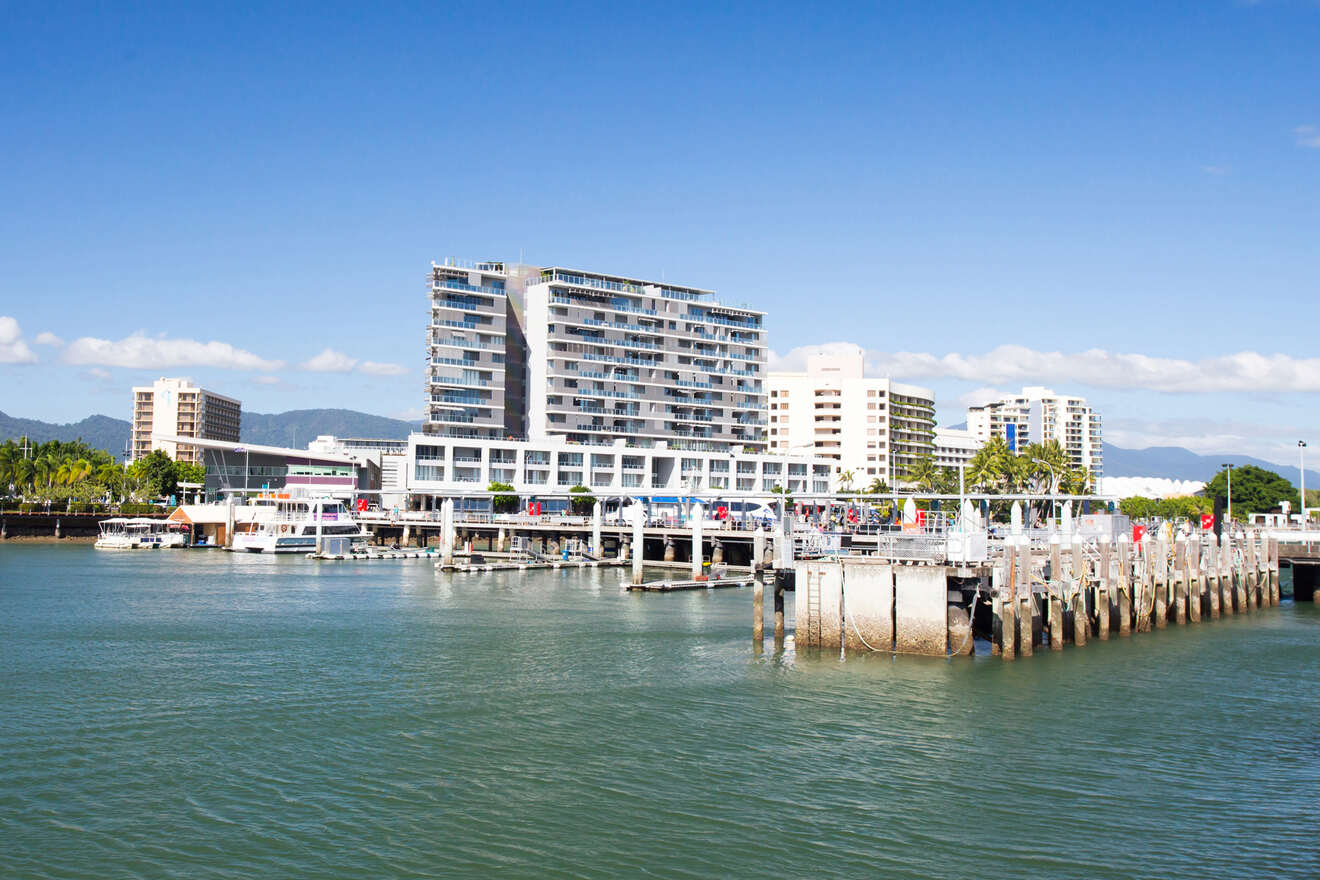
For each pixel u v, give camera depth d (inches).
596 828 1227.9
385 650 2301.9
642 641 2409.0
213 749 1523.1
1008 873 1115.9
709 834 1210.6
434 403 7721.5
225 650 2304.4
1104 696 1813.5
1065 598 2283.5
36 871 1111.6
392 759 1477.6
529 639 2447.1
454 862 1137.4
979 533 2089.1
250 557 5118.1
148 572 4242.1
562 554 4827.8
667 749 1518.2
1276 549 3216.0
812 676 1939.0
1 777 1392.7
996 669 1990.7
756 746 1529.3
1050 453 6565.0
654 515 5821.9
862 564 2078.0
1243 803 1312.7
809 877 1104.8
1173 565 2689.5
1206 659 2155.5
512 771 1423.5
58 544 6245.1
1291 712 1728.6
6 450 7810.0
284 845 1180.5
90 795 1331.2
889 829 1225.4
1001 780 1386.6
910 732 1596.9
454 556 5039.4
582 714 1708.9
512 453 7687.0
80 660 2176.4
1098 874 1114.1
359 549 5315.0
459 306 7844.5
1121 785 1371.8
